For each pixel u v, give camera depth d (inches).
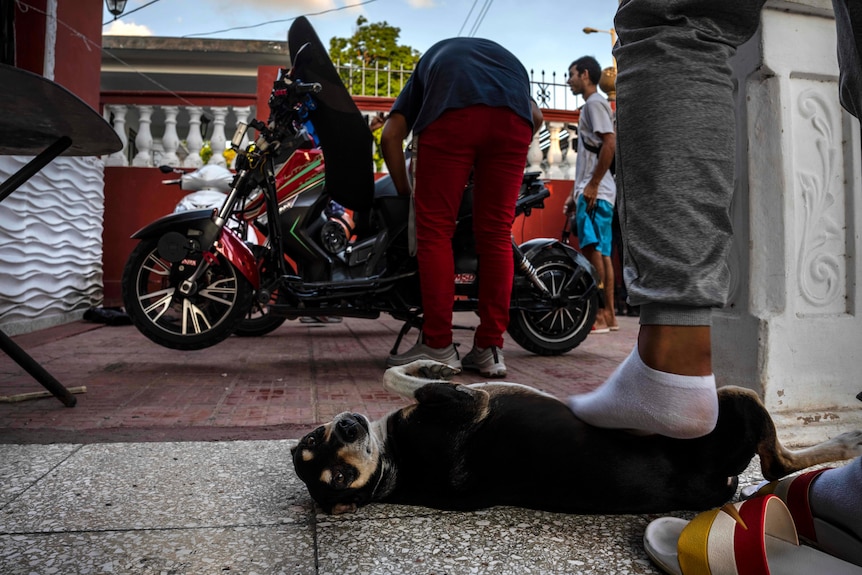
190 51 528.4
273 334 229.8
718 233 48.6
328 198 177.5
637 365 50.9
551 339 177.6
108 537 55.8
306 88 142.5
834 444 60.0
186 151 355.6
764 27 81.6
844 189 85.4
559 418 59.6
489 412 60.8
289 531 57.7
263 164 148.5
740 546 44.2
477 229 140.6
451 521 60.3
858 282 85.1
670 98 48.8
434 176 132.1
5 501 63.9
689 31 49.0
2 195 88.1
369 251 173.9
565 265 178.4
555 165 357.7
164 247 139.9
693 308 48.2
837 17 45.9
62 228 232.4
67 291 239.6
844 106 48.7
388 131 147.4
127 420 98.1
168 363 156.2
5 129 89.4
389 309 154.1
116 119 341.7
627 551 54.3
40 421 96.7
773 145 82.7
